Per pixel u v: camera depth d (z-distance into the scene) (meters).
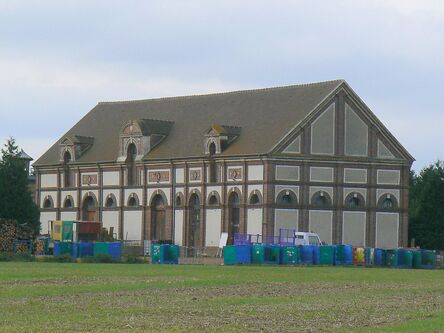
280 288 76.19
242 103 163.12
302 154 149.12
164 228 161.38
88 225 159.12
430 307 63.25
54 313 57.41
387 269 120.94
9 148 149.25
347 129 152.25
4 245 133.38
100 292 69.81
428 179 176.25
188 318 56.06
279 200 147.50
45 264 110.69
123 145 167.12
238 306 61.91
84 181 173.12
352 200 152.00
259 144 150.00
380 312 59.97
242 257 126.12
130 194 165.88
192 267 110.44
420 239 163.50
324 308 61.47
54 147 181.38
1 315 56.34
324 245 133.62
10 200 145.62
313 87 155.62
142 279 83.25
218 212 153.25
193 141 160.62
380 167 153.62
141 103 180.25
